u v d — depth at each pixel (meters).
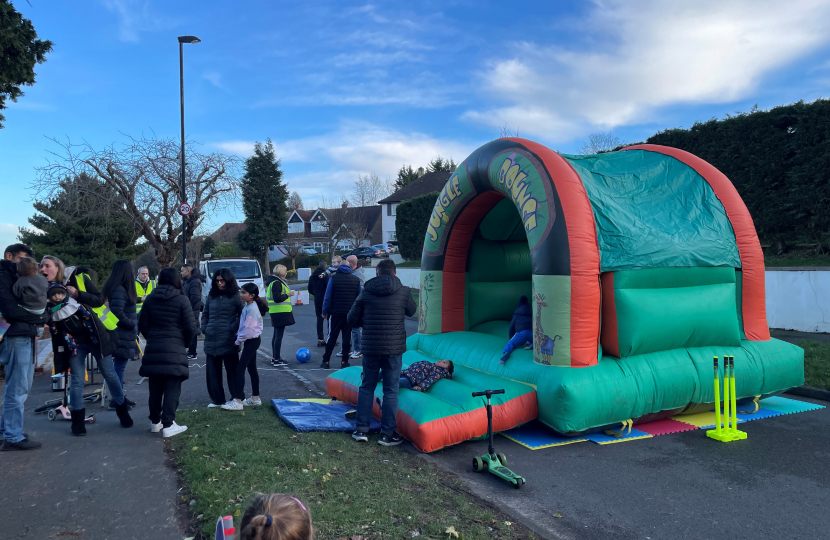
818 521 3.69
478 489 4.20
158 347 5.16
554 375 5.36
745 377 6.07
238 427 5.44
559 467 4.72
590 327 5.45
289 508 1.83
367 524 3.44
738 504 3.96
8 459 4.58
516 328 6.33
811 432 5.62
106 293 6.22
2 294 4.58
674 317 5.78
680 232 6.11
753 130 11.48
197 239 31.28
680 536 3.49
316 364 9.55
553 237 5.53
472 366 6.55
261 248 44.56
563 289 5.44
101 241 23.83
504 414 5.29
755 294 6.51
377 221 56.59
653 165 7.01
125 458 4.62
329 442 5.11
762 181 11.42
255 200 43.06
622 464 4.78
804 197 10.64
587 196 5.76
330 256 45.84
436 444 4.94
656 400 5.58
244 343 6.23
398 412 5.31
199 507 3.64
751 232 6.57
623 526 3.62
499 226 7.88
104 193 19.73
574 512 3.82
